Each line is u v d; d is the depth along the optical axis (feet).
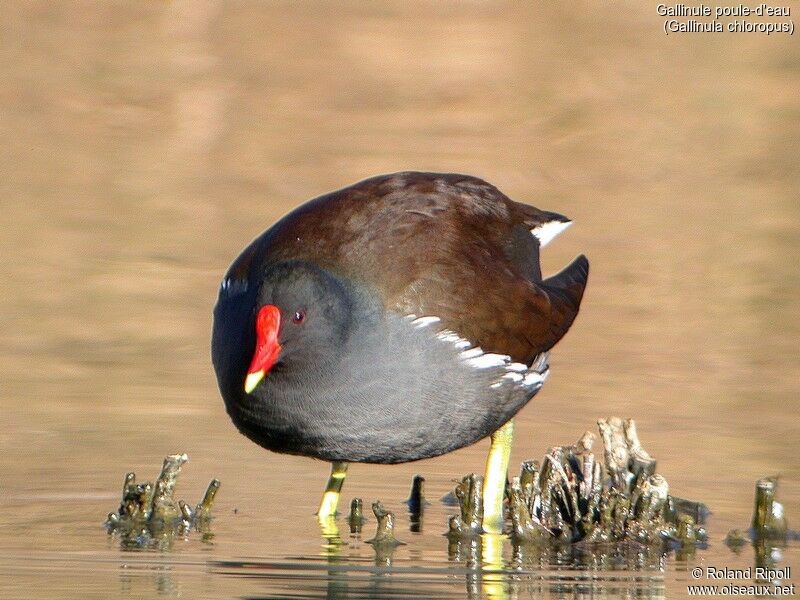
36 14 100.89
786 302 55.88
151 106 85.81
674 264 60.44
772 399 44.65
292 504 35.45
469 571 30.30
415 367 31.55
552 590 29.07
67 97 85.76
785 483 36.70
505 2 107.65
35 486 35.70
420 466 39.40
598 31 102.63
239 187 71.46
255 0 106.63
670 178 74.90
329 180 71.97
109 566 29.78
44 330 50.88
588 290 57.11
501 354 33.12
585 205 69.00
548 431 41.37
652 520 33.14
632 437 35.01
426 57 96.53
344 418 31.27
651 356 49.47
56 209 66.74
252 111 85.30
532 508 34.27
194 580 28.89
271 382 31.07
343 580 29.25
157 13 102.99
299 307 30.48
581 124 84.07
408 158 75.61
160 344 50.01
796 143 81.76
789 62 97.04
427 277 32.09
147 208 67.46
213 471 37.73
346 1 107.96
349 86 90.48
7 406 42.45
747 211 68.95
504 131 82.64
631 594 28.89
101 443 39.37
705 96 89.97
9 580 28.50
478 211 34.76
